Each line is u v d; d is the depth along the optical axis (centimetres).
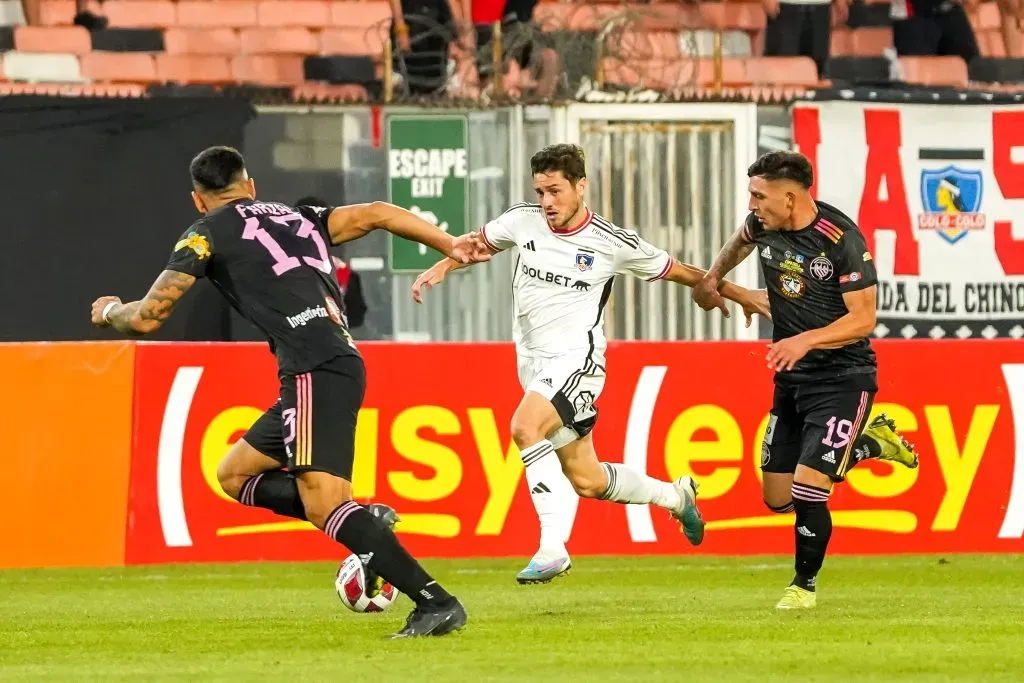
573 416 2216
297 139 3803
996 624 2006
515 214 2270
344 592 2009
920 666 1598
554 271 2228
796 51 4606
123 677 1552
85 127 3716
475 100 3831
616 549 3039
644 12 4269
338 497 1791
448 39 4006
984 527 3061
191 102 3750
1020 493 3064
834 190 3944
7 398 2911
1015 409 3067
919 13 4675
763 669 1573
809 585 2230
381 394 2988
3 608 2361
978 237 3988
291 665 1620
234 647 1809
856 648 1752
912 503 3050
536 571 2131
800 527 2194
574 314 2238
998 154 3984
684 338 3869
